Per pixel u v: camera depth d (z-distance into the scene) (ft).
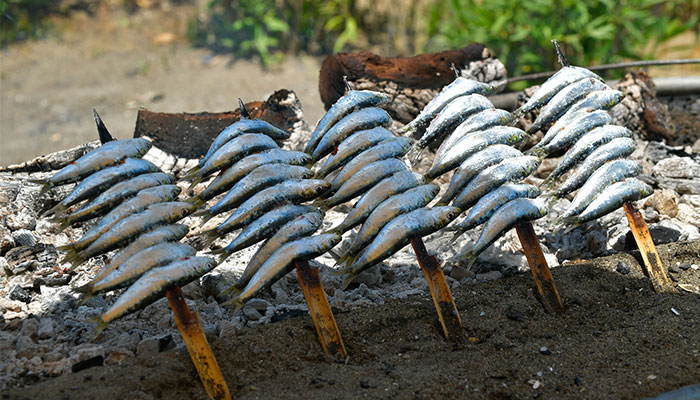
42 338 7.67
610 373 7.37
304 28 16.43
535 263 7.84
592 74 8.13
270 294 8.13
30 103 14.61
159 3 18.71
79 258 7.40
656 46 14.23
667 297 7.89
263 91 14.78
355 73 9.30
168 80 15.44
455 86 8.00
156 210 7.42
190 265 7.30
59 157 9.09
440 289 7.62
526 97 9.46
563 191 8.00
